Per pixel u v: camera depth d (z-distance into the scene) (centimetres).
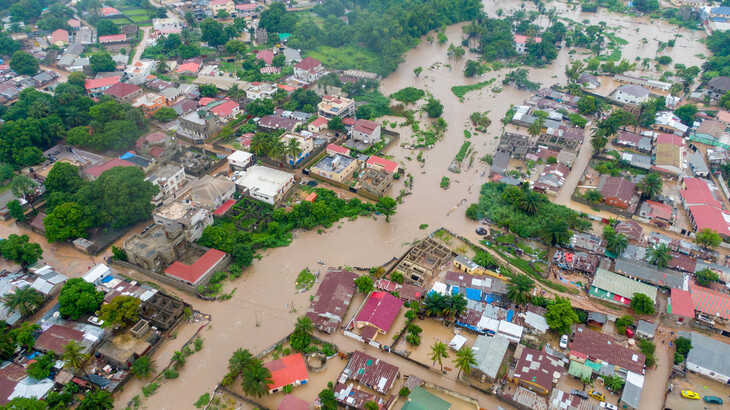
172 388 11225
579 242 15300
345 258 15088
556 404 10600
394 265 14875
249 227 15962
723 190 18212
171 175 17500
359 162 19312
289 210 17025
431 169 19588
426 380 11438
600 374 11344
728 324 12656
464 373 11494
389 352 12088
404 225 16525
